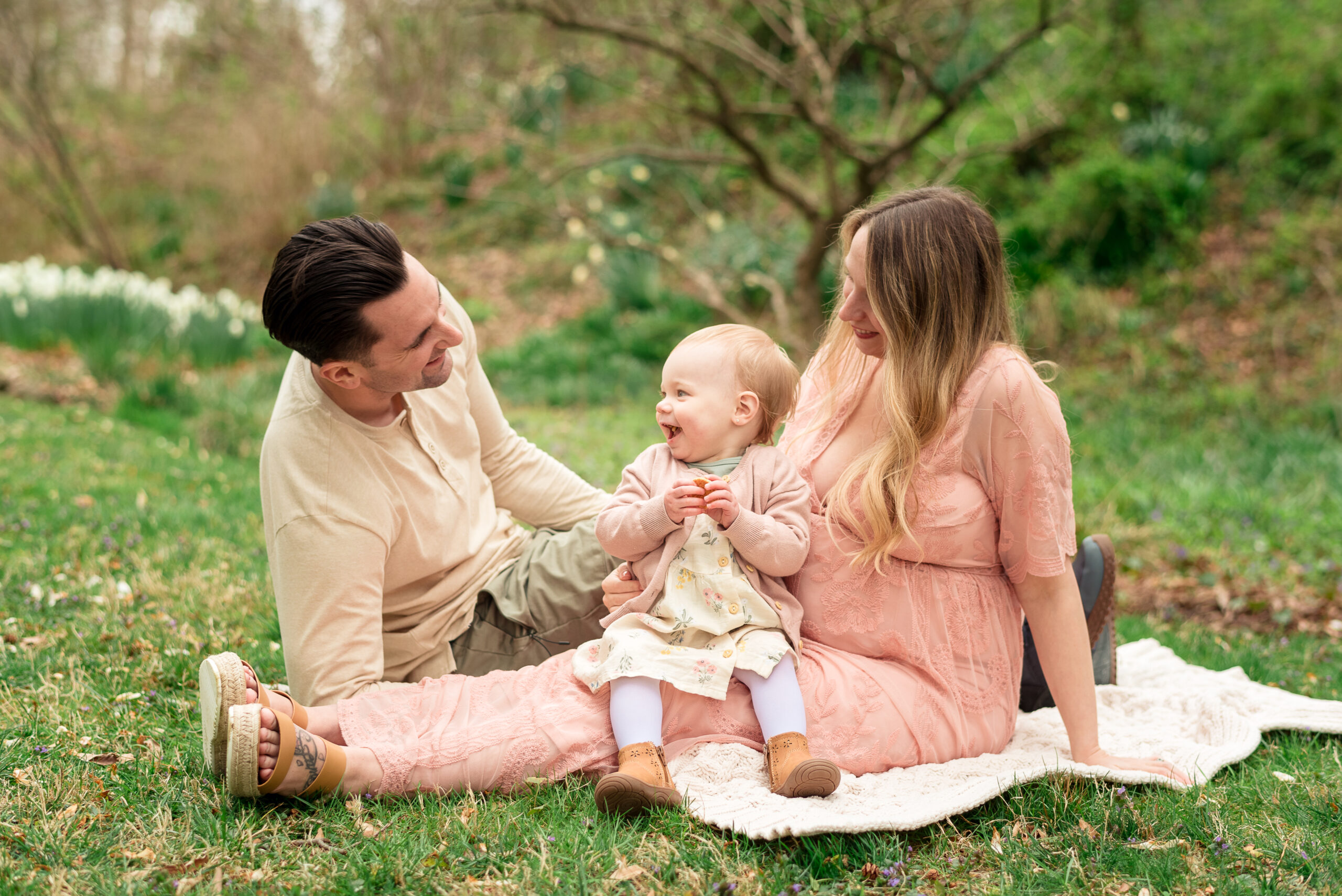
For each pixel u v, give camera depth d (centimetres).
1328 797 238
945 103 948
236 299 1363
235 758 204
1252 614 488
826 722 232
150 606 365
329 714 226
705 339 247
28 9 1479
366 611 237
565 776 226
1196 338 1014
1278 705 300
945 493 238
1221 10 1248
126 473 605
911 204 240
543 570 262
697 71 922
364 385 229
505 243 1506
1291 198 1112
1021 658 259
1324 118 1138
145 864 195
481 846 203
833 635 246
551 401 1059
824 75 981
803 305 1045
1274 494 699
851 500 241
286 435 235
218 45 1762
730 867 198
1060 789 231
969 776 232
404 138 1636
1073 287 1091
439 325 227
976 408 234
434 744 222
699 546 234
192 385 891
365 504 236
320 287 212
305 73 1655
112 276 1065
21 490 534
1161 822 221
